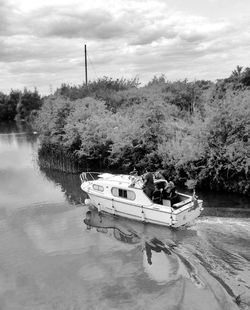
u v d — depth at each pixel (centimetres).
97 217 1720
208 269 1146
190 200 1565
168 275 1151
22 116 8931
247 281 1066
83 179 2192
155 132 2339
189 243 1345
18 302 1064
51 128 3394
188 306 982
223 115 1889
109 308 1012
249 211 1569
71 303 1047
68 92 4553
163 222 1523
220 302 980
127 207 1650
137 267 1220
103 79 4616
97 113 3123
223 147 1847
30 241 1475
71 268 1244
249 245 1266
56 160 2919
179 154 1975
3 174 2673
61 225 1633
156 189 1642
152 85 3872
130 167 2450
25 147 3994
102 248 1380
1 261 1315
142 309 995
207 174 1897
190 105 2967
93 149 2700
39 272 1227
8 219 1730
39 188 2248
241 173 1822
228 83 2652
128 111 2969
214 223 1458
